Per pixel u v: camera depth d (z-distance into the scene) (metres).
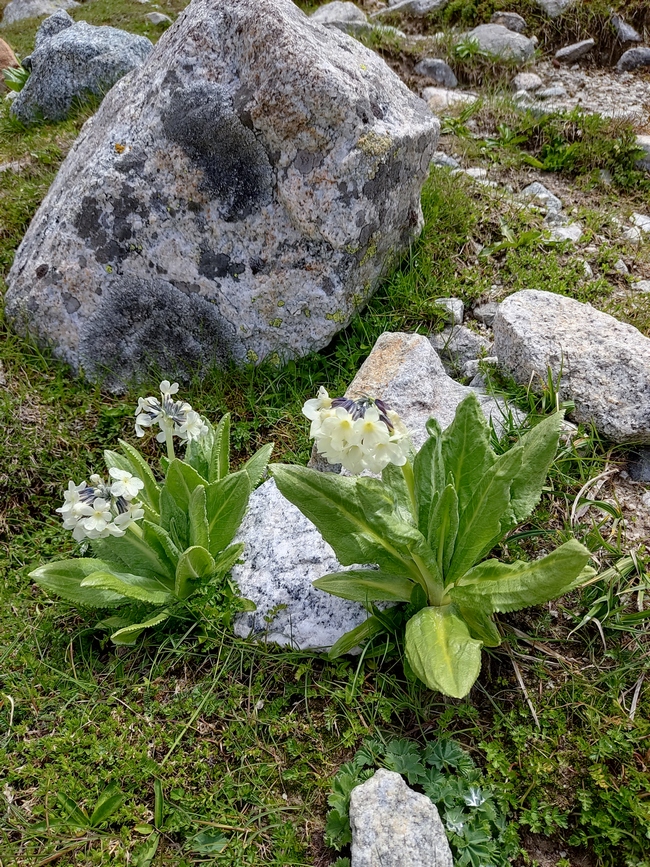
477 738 0.49
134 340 0.81
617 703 0.49
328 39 0.81
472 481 0.50
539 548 0.59
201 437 0.64
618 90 1.46
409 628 0.48
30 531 0.70
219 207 0.74
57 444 0.75
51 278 0.79
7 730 0.53
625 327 0.72
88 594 0.56
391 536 0.46
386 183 0.75
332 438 0.40
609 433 0.66
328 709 0.51
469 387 0.76
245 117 0.70
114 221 0.76
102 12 2.43
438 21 1.74
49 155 1.26
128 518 0.50
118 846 0.46
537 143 1.23
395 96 0.83
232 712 0.52
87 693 0.55
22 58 2.30
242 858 0.45
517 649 0.53
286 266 0.76
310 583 0.57
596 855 0.45
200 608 0.57
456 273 0.92
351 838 0.44
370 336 0.83
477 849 0.44
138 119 0.75
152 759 0.50
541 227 0.99
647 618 0.53
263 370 0.81
